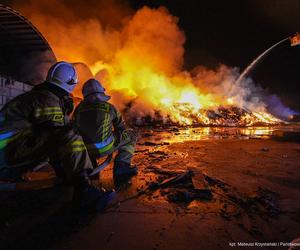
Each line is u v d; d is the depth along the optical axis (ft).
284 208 8.47
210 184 10.89
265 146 21.76
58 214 8.13
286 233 6.91
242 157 16.80
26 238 6.73
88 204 8.13
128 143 12.51
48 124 8.21
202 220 7.68
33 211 8.37
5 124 8.07
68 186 10.75
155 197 9.52
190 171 11.71
